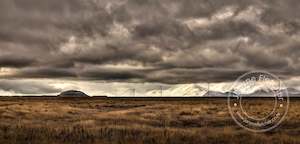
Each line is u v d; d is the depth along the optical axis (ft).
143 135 73.72
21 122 105.91
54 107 200.13
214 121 116.26
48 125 94.27
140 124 105.50
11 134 72.28
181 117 131.85
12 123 101.96
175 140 69.36
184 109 177.99
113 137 71.51
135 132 78.28
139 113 156.87
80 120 118.62
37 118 129.29
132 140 68.44
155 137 71.26
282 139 73.20
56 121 117.70
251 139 72.64
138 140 68.13
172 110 173.78
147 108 200.23
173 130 81.25
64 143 65.46
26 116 133.49
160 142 66.85
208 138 73.36
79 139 69.56
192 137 73.10
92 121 107.14
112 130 80.84
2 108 159.84
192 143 68.59
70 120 122.11
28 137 69.97
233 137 74.54
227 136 75.15
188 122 117.80
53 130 79.82
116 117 128.98
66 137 71.51
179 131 79.41
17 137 69.62
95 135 73.72
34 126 89.10
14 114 138.00
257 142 70.23
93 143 65.98
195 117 130.41
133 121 116.67
